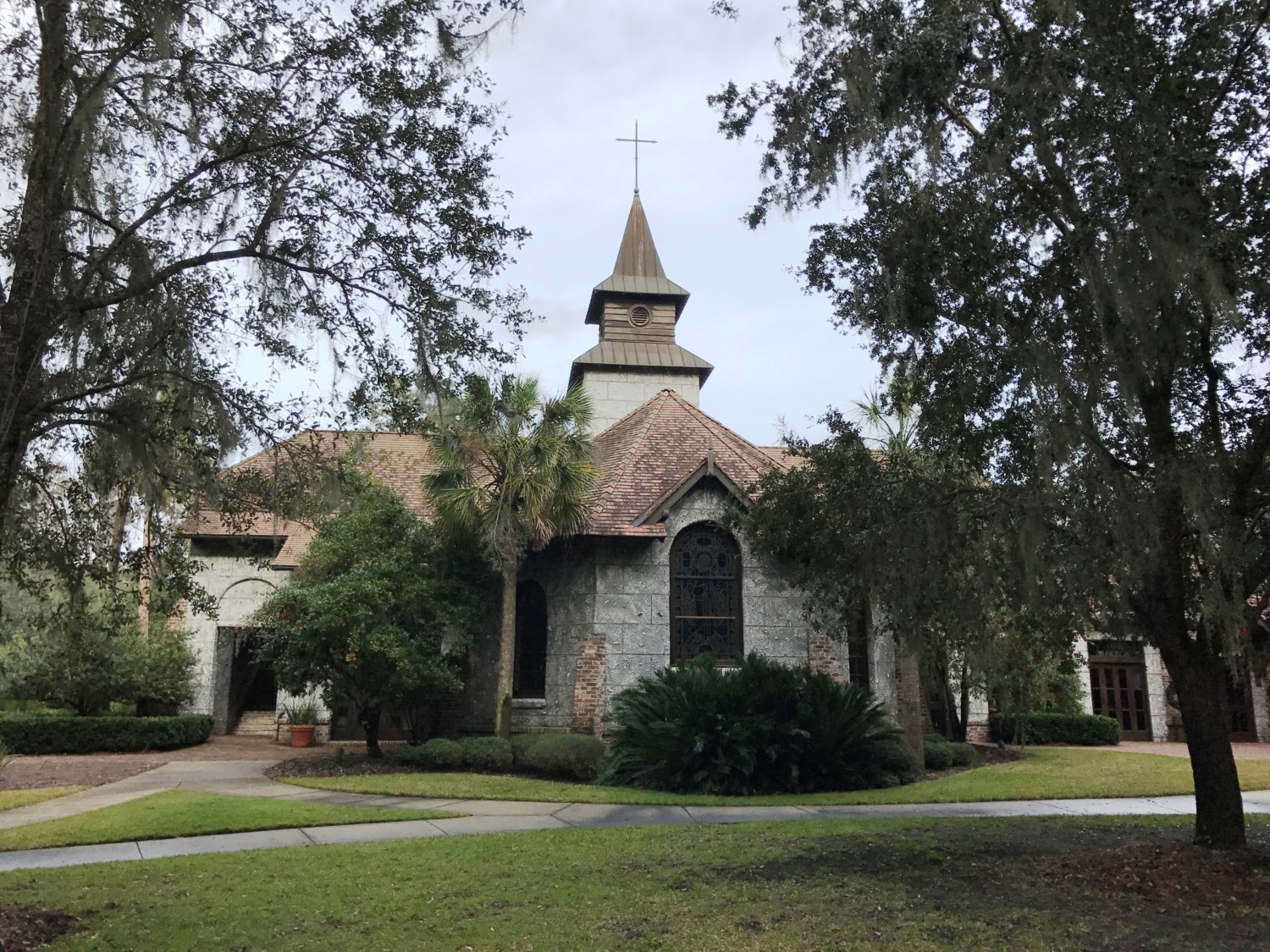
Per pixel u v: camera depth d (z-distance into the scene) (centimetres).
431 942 700
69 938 706
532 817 1312
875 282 972
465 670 2053
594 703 1842
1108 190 803
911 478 1013
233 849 1062
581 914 771
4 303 727
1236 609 801
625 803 1459
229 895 830
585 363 3067
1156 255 773
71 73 752
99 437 862
